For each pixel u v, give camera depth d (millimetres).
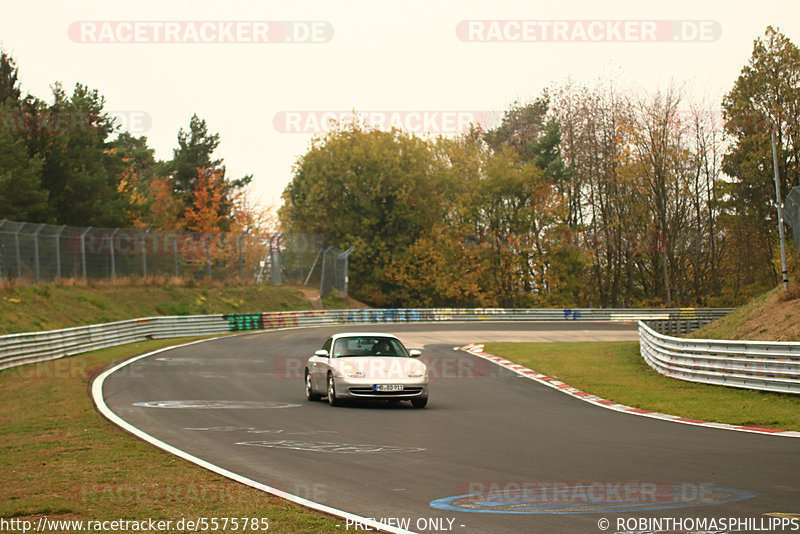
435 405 23000
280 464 13258
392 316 81938
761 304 36906
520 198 104688
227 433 17000
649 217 103562
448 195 105312
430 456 14039
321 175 102188
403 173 102312
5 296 47938
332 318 76625
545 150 107812
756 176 89250
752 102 90750
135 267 66625
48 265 55625
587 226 108250
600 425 18453
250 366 35750
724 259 103750
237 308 71062
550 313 87938
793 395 22969
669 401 23062
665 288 106938
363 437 16453
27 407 22000
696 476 11984
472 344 48812
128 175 119250
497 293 105938
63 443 15742
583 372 32594
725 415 19875
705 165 99125
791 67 89000
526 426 18266
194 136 115875
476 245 103812
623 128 97438
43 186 69250
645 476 12031
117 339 47344
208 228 110562
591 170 104812
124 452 14430
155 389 26391
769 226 91438
